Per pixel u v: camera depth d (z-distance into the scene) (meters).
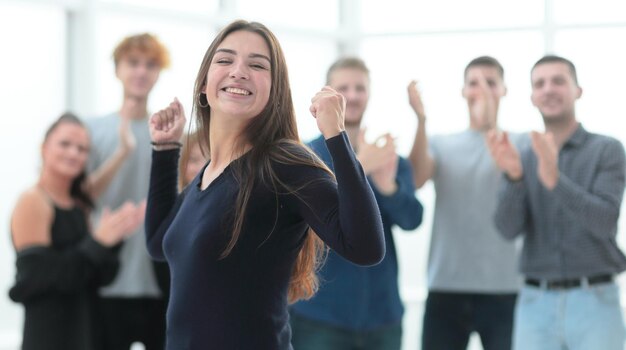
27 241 3.63
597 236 3.64
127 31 5.34
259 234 1.91
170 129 2.35
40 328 3.61
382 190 3.64
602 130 5.55
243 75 1.98
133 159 4.18
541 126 5.57
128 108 4.11
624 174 3.72
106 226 3.71
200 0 5.58
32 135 5.06
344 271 3.60
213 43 2.09
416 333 5.82
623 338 3.70
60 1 5.05
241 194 1.90
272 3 5.82
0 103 4.95
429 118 5.81
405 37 5.85
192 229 1.96
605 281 3.69
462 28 5.74
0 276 4.94
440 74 5.80
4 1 4.93
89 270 3.68
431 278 4.23
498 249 4.16
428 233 5.87
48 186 3.81
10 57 4.98
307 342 3.58
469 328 4.19
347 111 3.85
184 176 2.40
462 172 4.21
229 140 2.05
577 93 3.89
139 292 4.03
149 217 2.33
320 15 5.98
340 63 3.89
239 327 1.90
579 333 3.67
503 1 5.72
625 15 5.52
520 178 3.77
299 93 5.88
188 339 1.92
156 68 4.20
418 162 4.14
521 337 3.83
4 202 4.96
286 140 1.99
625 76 5.52
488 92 4.21
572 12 5.61
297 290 2.21
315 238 2.15
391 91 5.88
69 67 5.20
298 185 1.88
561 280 3.72
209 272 1.91
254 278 1.91
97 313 3.86
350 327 3.59
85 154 3.88
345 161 1.82
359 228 1.80
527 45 5.66
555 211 3.73
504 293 4.14
